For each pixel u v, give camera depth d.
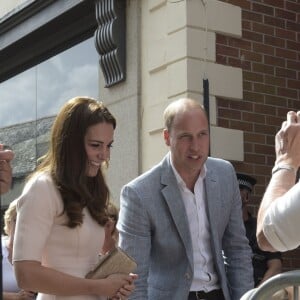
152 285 3.38
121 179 6.37
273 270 5.07
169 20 5.97
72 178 2.86
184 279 3.29
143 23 6.33
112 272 2.86
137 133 6.20
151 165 6.01
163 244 3.35
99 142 2.92
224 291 3.34
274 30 6.38
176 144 3.30
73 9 7.38
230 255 3.53
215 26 5.96
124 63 6.46
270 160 6.16
